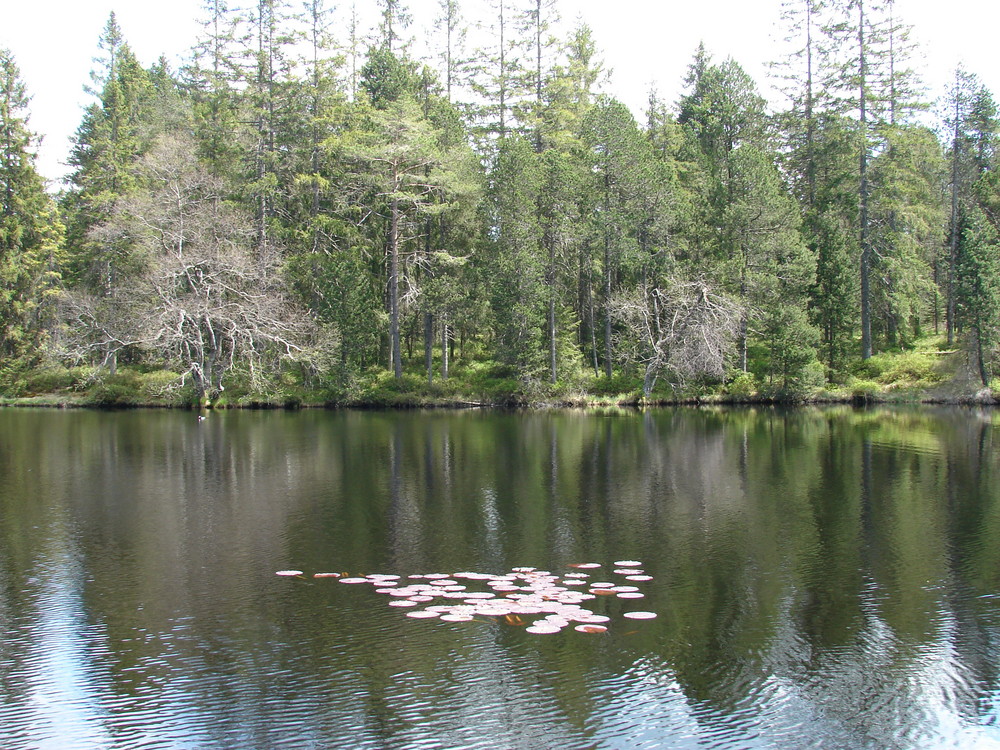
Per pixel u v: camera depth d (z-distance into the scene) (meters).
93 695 8.31
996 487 18.98
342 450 25.73
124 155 49.81
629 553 13.38
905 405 42.94
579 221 47.56
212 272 41.28
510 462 23.16
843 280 45.50
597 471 21.50
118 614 10.53
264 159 46.97
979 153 51.94
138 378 45.50
